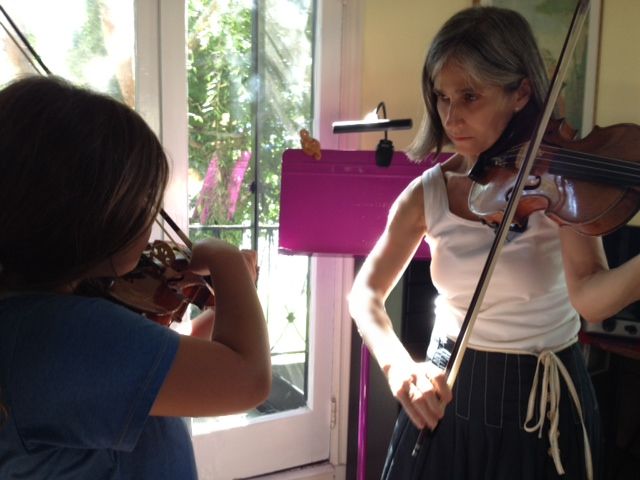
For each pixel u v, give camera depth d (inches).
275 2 68.7
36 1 56.8
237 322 26.4
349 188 57.5
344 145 72.7
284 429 76.0
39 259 22.5
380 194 57.4
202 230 68.7
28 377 21.1
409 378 34.6
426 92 40.3
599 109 85.0
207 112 67.0
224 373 23.6
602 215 34.0
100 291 29.9
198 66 65.7
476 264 37.6
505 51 34.7
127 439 21.7
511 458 36.1
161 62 62.8
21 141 21.1
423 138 43.0
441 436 38.1
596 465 38.1
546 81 36.7
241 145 69.4
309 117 72.9
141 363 21.9
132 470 24.4
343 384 77.7
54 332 21.5
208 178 68.1
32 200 21.2
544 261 36.3
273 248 73.0
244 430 73.5
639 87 86.0
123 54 61.2
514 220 36.3
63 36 58.4
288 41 70.1
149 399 21.8
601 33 82.9
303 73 71.6
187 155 65.8
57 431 21.5
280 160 71.9
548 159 36.0
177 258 36.5
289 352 76.4
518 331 36.5
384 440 65.6
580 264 34.5
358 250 58.1
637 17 84.5
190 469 27.1
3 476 21.7
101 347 21.6
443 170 42.1
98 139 21.8
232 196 69.7
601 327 72.7
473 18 35.6
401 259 42.8
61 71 58.8
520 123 37.0
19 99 21.9
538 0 78.7
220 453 72.5
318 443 78.6
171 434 26.6
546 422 35.8
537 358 36.3
